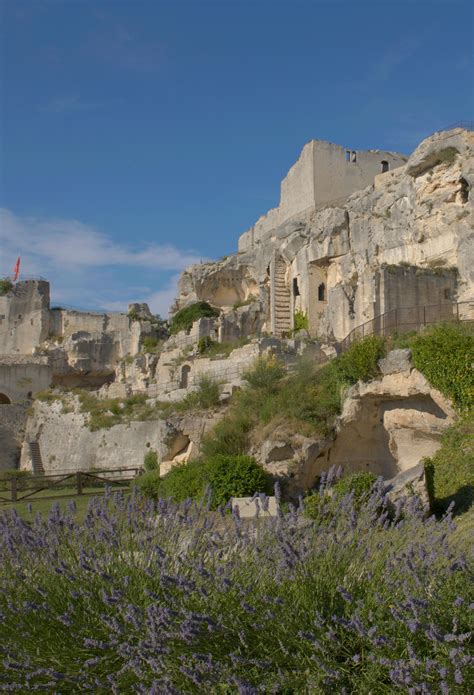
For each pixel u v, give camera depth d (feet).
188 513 29.45
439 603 20.92
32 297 249.55
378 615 20.74
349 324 138.31
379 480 31.37
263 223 239.09
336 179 203.41
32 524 28.30
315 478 72.33
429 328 71.05
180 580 21.06
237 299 225.15
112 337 237.66
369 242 161.27
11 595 22.62
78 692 19.75
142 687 18.72
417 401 66.44
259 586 22.76
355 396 69.87
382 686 19.10
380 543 25.77
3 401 205.26
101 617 20.88
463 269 114.21
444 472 57.06
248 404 83.35
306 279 182.39
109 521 26.04
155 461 108.27
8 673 19.86
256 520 28.84
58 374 229.04
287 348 124.36
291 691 19.89
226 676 19.12
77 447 152.56
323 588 22.30
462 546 28.22
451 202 134.41
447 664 18.52
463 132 134.10
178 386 152.15
